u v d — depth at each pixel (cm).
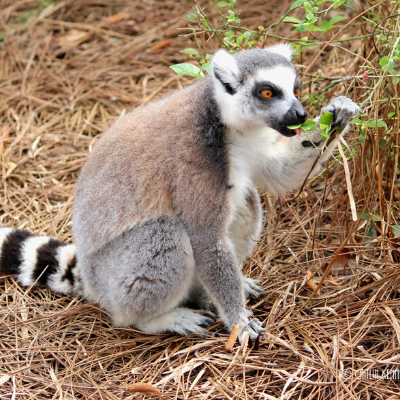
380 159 723
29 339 667
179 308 691
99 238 677
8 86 1132
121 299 662
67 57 1204
